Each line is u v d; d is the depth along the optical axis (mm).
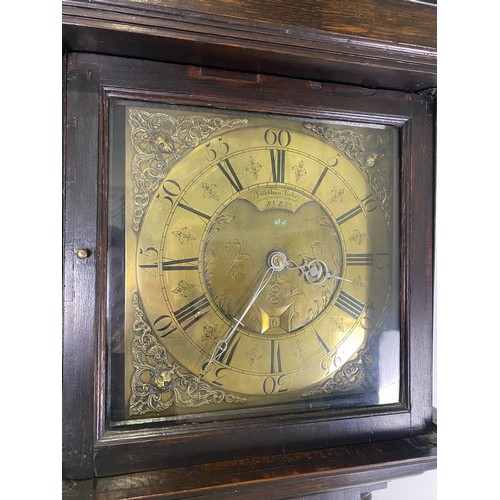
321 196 793
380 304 821
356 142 813
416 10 710
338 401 792
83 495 618
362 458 732
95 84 669
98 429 663
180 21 609
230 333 740
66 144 658
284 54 668
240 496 674
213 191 738
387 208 830
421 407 825
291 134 779
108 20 592
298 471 686
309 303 781
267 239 763
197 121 731
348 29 675
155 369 705
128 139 699
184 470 683
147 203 707
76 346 660
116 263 691
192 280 726
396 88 809
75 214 660
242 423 723
